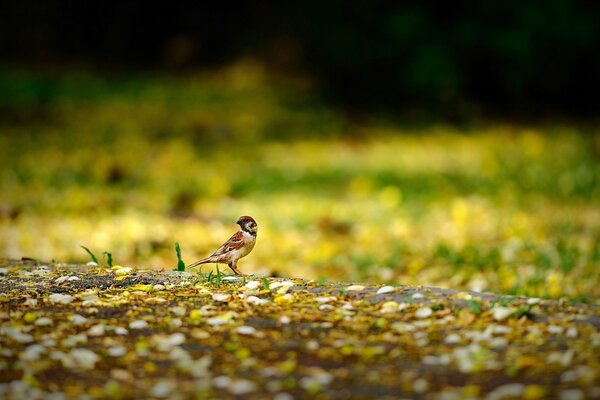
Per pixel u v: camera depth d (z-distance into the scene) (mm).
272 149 25078
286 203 18719
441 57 28953
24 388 5766
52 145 24875
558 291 11203
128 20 40969
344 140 26406
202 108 30812
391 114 29609
